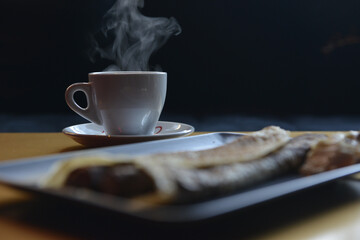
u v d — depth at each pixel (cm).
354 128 256
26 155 56
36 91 289
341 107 307
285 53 302
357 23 293
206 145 54
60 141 66
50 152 58
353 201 40
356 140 46
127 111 65
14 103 289
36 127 248
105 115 66
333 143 45
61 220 35
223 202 31
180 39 301
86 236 32
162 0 294
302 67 303
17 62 284
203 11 296
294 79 306
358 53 297
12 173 39
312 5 293
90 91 67
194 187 33
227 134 57
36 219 36
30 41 282
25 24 280
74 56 286
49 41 283
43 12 279
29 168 40
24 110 291
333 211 38
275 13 296
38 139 67
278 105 309
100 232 33
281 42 301
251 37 301
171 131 69
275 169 42
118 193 33
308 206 39
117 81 64
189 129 65
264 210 38
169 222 29
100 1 280
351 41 295
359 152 45
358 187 44
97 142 58
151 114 66
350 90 304
